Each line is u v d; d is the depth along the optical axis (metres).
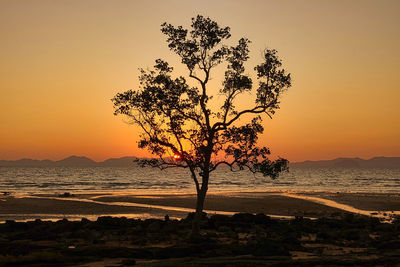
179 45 28.17
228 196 77.19
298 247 23.95
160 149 28.52
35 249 22.23
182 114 28.20
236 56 28.72
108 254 21.17
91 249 21.70
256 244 22.78
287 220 41.31
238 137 28.45
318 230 34.56
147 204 61.16
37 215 47.34
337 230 34.81
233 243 25.25
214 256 21.12
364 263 18.47
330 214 51.34
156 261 19.92
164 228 33.12
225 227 34.16
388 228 35.34
